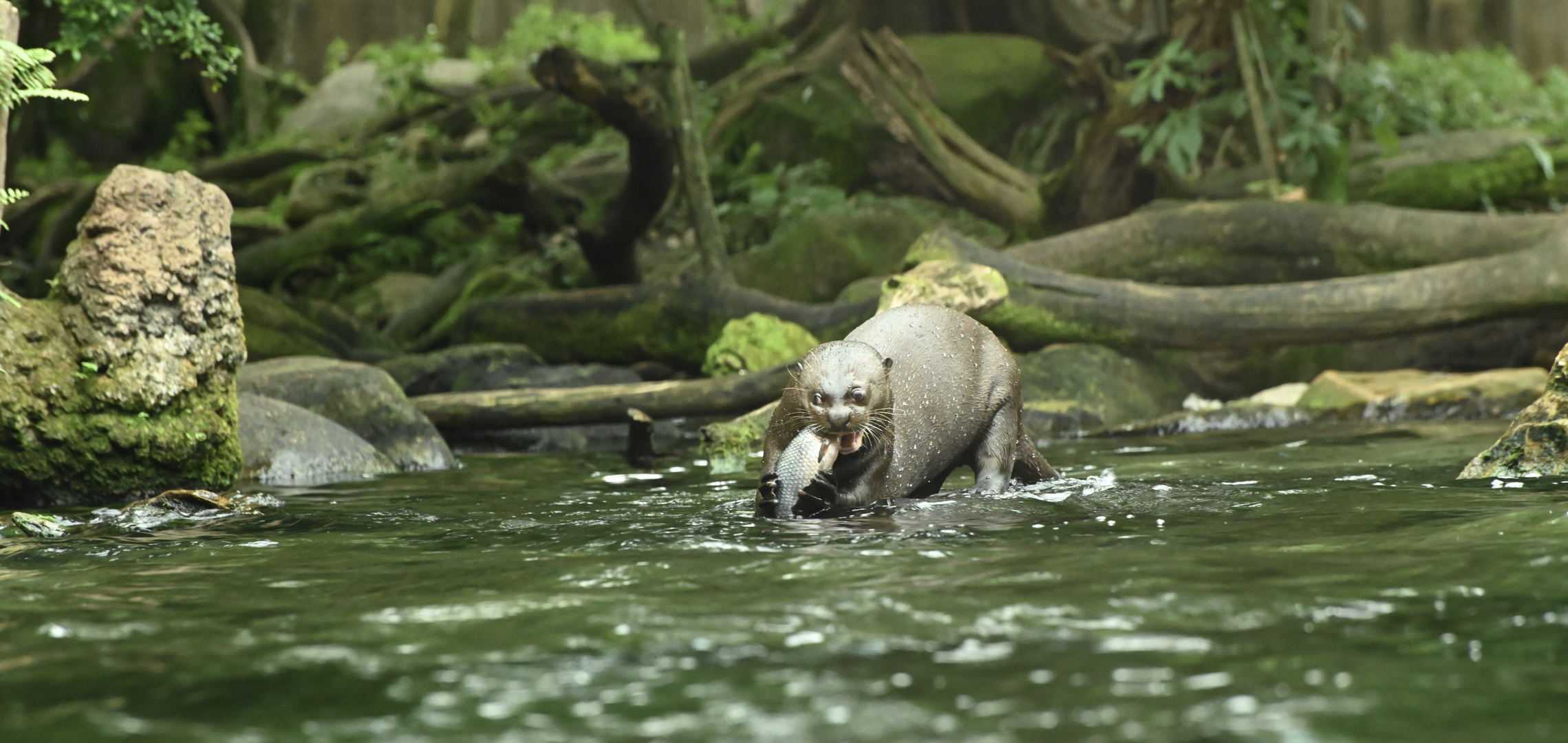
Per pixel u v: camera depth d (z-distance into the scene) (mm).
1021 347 15617
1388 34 35062
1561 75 29750
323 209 22281
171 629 4773
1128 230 16516
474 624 4707
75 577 6004
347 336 18844
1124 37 26500
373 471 11383
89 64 30516
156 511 8289
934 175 19672
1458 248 15469
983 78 25500
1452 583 4973
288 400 12555
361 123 32281
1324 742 3256
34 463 9117
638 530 7105
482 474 10984
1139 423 13656
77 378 9273
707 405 13742
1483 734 3295
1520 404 13500
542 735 3428
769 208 22516
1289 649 4105
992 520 7039
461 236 24219
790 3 39594
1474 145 19234
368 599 5270
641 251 23109
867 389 7277
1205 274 16453
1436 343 16422
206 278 9781
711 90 26656
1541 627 4277
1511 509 6758
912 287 12625
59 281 9539
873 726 3436
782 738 3357
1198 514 7137
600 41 35406
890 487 7914
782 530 6887
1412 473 8766
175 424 9578
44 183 26609
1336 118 17812
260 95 32562
